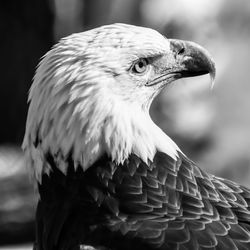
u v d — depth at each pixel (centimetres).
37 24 3247
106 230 1052
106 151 1123
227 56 2283
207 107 2305
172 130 2320
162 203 1080
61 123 1121
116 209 1084
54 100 1119
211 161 2291
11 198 2716
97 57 1116
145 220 1052
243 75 2275
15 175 2978
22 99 3378
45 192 1156
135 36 1138
